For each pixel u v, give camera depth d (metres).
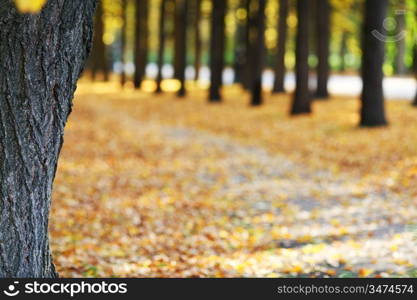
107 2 48.19
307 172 16.05
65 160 17.53
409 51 51.66
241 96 37.47
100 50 50.91
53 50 4.80
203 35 64.94
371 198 12.70
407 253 8.67
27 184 4.83
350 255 8.77
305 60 26.02
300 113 26.06
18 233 4.84
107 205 12.52
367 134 20.33
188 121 27.59
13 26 4.62
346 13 46.94
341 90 40.28
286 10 35.62
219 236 10.33
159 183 14.98
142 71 44.69
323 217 11.41
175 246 9.76
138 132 24.06
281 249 9.32
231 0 45.00
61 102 4.95
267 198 13.27
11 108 4.71
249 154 19.17
